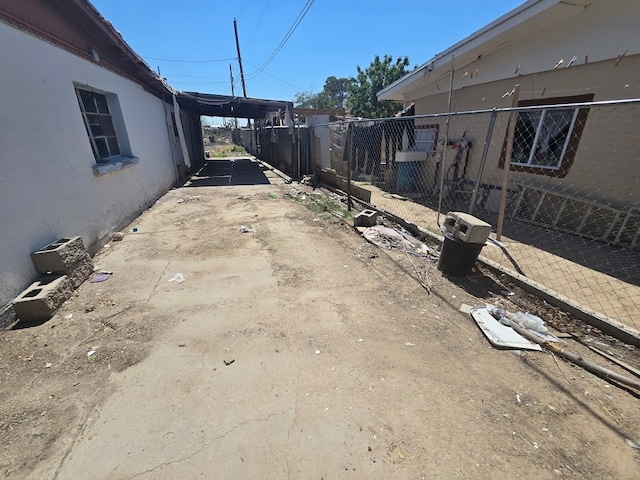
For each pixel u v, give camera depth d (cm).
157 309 312
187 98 1120
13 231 299
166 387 215
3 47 304
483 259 380
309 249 470
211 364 237
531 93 590
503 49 619
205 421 189
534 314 298
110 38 531
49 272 332
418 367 234
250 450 171
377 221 575
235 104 1259
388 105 2145
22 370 230
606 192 499
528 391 212
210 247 479
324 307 315
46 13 383
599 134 499
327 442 176
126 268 405
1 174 289
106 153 592
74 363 238
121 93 638
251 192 932
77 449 172
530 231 547
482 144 715
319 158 1095
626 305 317
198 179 1227
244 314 303
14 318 287
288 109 1238
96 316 298
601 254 441
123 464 164
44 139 359
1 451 172
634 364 233
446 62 685
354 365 236
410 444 175
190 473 160
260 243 496
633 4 422
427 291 345
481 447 173
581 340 259
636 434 181
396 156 908
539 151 599
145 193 726
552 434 181
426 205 754
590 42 477
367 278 376
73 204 407
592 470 162
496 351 252
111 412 196
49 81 379
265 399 205
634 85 448
